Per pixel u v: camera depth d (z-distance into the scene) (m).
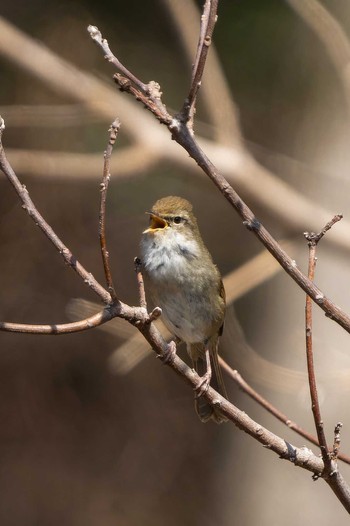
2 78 16.28
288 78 15.20
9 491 17.08
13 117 12.56
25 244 17.22
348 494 5.49
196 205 17.34
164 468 17.33
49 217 17.05
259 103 16.66
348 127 12.16
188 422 17.56
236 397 15.62
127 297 17.11
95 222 17.17
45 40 16.53
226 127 12.21
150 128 12.26
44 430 17.47
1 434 17.34
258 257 10.97
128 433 17.52
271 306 12.54
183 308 7.94
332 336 11.14
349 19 12.34
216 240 17.28
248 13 16.75
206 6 4.99
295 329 11.60
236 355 10.94
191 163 12.19
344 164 12.12
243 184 12.05
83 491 17.17
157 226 7.98
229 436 14.67
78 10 16.94
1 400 17.44
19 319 17.14
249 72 16.78
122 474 17.33
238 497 13.55
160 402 17.66
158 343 5.52
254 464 13.01
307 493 12.18
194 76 4.97
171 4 12.53
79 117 12.48
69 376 17.64
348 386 10.71
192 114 5.04
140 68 17.14
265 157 14.63
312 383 5.29
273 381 10.81
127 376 17.66
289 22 16.56
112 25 17.16
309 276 5.23
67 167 12.14
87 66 16.55
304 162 12.75
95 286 5.14
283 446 5.65
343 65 11.12
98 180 12.34
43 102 16.17
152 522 16.98
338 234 11.71
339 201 12.02
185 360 16.23
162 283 7.86
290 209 11.99
